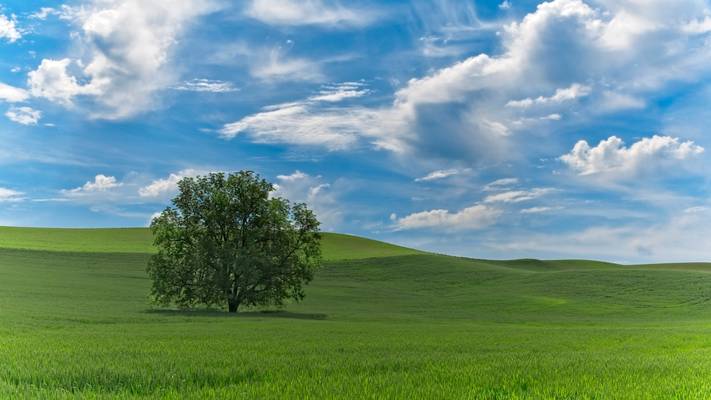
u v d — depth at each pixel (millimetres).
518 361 15500
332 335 27156
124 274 83000
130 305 53594
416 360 15414
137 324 34406
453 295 81875
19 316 34438
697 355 18250
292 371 12625
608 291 81375
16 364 12672
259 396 9289
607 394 9727
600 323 51375
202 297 57562
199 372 11992
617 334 32312
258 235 59250
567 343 24953
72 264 89875
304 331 30125
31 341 19922
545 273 100688
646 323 51531
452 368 13625
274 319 44531
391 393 9602
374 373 12719
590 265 145125
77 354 15336
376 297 77875
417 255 119812
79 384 10438
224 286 56031
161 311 49500
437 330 33875
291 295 60188
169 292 56719
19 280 68625
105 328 29422
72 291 61750
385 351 18766
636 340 27453
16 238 116312
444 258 119000
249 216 60531
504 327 40250
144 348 17859
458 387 10453
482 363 14953
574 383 11000
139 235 131875
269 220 59875
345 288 87125
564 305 71000
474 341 24875
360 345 21031
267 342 21578
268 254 59125
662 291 79750
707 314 63625
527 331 34781
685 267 141875
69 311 41188
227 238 60344
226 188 60281
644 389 10219
